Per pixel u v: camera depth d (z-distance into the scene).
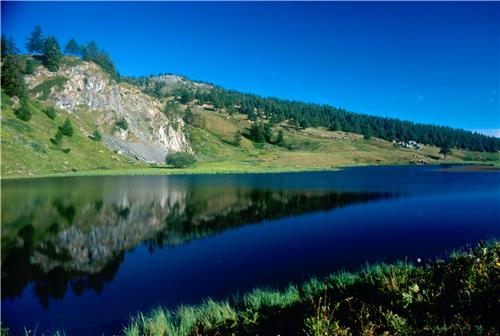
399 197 50.88
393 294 9.49
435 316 7.71
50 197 51.00
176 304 16.42
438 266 10.90
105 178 83.69
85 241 29.02
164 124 176.88
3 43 135.12
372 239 27.45
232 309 13.19
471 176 91.38
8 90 116.12
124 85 182.38
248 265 21.94
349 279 13.73
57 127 119.81
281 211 41.22
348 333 7.62
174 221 36.53
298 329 8.95
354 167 149.12
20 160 86.56
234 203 47.75
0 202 46.09
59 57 158.38
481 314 7.27
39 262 23.81
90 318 15.28
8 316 15.66
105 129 144.38
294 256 23.50
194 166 131.50
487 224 31.92
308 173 110.12
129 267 22.41
